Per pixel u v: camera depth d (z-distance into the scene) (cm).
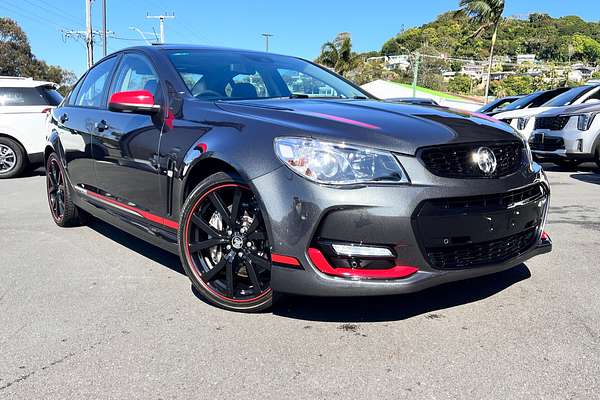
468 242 268
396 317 292
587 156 857
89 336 274
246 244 287
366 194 252
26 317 298
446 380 228
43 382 231
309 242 258
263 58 425
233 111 310
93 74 479
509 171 286
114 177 393
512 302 311
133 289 341
